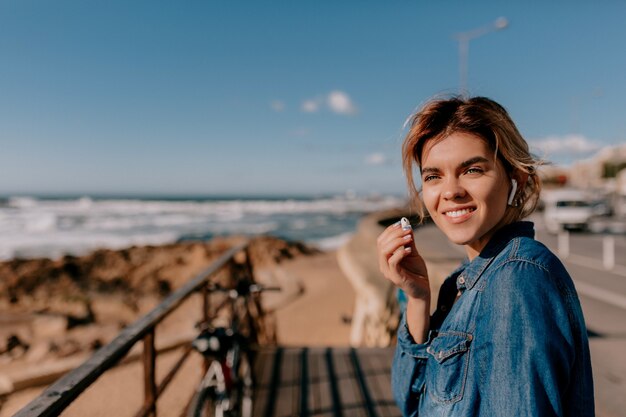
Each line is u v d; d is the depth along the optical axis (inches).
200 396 107.7
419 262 45.1
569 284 34.2
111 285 640.4
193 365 211.5
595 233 859.4
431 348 39.7
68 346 293.7
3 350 283.3
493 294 34.8
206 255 772.0
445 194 39.5
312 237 1780.3
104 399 152.7
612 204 1409.9
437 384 38.1
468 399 35.3
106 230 2123.5
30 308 463.8
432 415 38.6
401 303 56.6
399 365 45.3
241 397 143.0
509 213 40.8
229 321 155.9
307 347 198.4
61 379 53.2
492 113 38.6
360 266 278.2
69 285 635.5
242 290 149.3
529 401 30.2
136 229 2180.1
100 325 375.6
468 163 38.7
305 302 420.8
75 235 1889.8
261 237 880.3
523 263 34.4
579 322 33.6
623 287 366.0
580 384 33.3
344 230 2132.1
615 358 199.2
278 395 152.4
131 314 444.5
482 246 42.2
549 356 30.8
